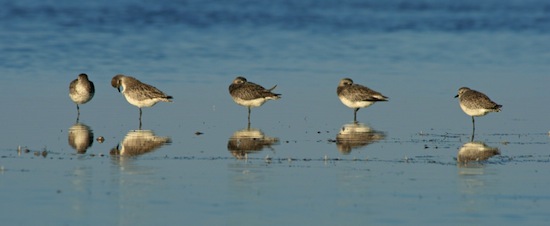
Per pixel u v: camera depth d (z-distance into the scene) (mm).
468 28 53938
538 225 16750
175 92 32188
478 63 40094
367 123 27125
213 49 43625
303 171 20469
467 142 24172
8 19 53594
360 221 16938
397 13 61625
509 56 42406
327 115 28422
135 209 17438
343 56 41781
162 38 47375
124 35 48219
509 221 16969
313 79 35250
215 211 17391
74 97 27953
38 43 44125
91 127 25797
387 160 21766
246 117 27984
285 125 26672
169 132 25281
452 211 17547
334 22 55969
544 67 38906
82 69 36812
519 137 24969
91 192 18484
